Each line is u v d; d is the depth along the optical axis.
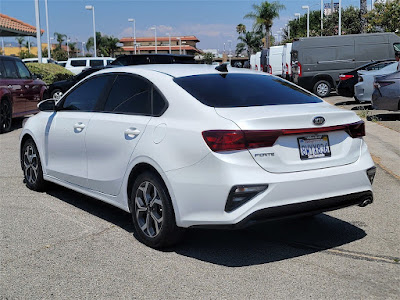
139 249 4.59
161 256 4.42
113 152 5.03
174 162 4.26
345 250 4.55
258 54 37.19
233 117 4.13
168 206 4.36
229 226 4.00
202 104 4.39
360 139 4.62
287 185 4.05
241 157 4.00
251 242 4.77
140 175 4.63
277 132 4.09
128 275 4.02
